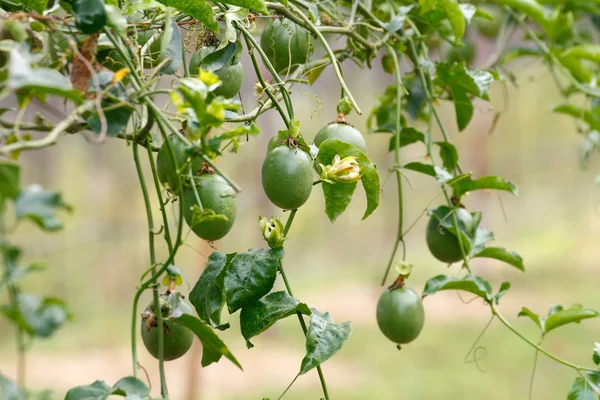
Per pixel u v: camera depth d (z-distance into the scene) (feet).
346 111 6.50
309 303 29.66
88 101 5.73
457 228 6.84
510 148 40.47
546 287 29.01
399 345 6.76
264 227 6.25
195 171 6.15
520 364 20.40
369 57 7.13
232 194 5.95
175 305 6.18
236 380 19.75
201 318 6.25
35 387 19.43
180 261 23.49
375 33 7.50
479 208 32.45
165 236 6.11
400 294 6.72
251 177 25.48
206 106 5.79
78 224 28.12
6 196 5.51
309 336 6.16
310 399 18.24
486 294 6.75
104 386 5.82
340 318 27.40
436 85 7.45
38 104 5.74
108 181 31.48
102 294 28.71
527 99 35.70
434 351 22.25
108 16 5.88
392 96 7.73
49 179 32.07
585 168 8.71
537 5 7.89
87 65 5.85
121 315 27.45
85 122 5.89
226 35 6.37
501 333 23.59
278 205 6.23
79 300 28.12
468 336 23.59
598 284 29.17
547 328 6.71
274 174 6.17
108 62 6.30
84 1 5.83
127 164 30.63
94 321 26.55
